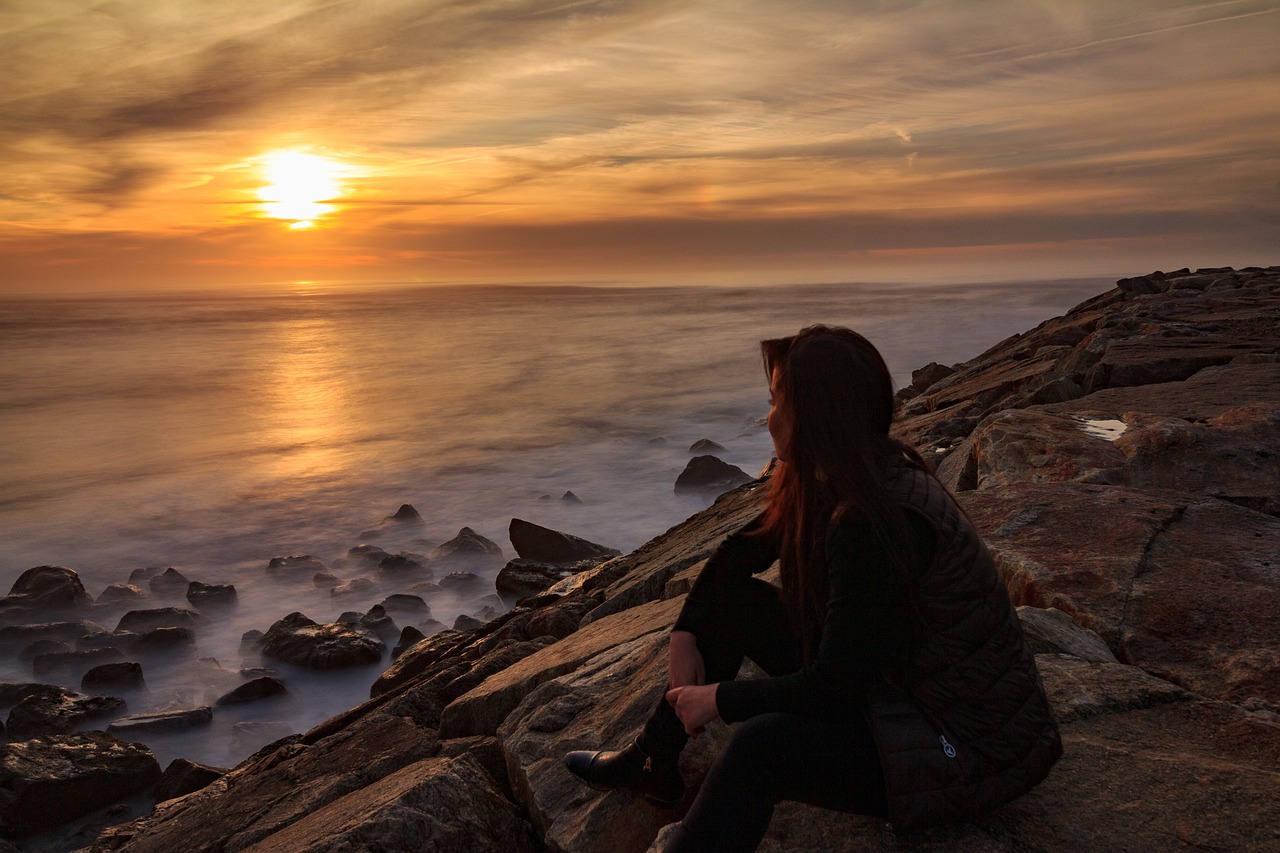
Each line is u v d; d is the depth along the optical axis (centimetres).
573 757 274
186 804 691
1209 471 504
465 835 330
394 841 315
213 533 3306
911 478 192
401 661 999
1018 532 432
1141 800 224
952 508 192
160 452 5244
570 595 998
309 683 1777
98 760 1170
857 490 184
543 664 520
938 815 188
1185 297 1820
